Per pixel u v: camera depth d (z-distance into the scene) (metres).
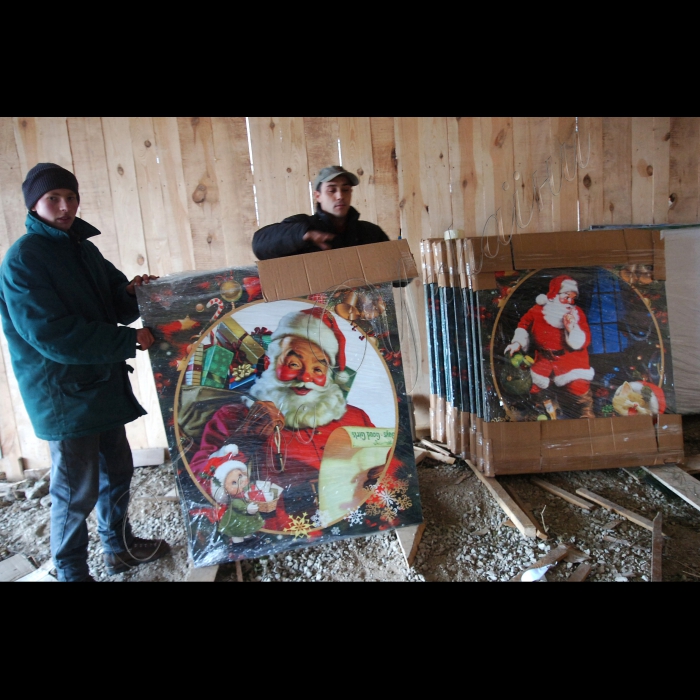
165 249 2.61
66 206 1.60
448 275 2.41
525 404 2.23
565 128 2.74
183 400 1.77
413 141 2.67
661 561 1.71
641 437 2.24
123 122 2.51
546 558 1.74
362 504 1.86
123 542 1.85
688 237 2.64
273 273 1.82
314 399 1.84
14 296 1.50
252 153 2.59
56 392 1.59
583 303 2.26
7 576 1.87
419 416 2.88
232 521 1.79
